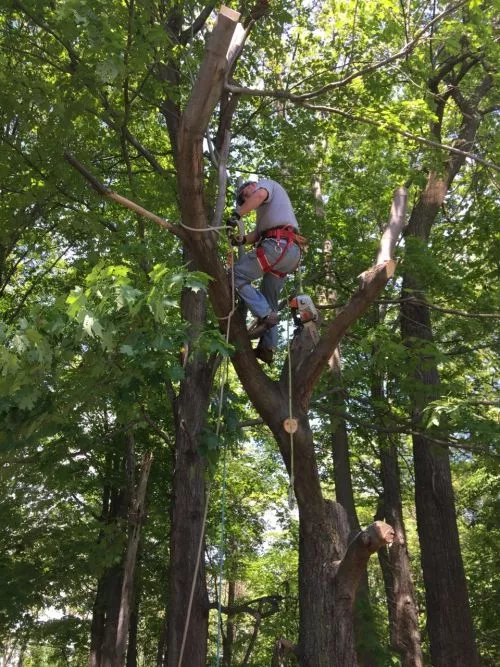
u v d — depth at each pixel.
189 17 9.58
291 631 13.34
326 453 18.20
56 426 5.32
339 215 13.46
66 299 4.49
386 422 11.11
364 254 12.50
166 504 16.09
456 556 11.51
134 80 8.73
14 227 9.52
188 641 8.09
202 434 5.90
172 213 9.59
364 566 5.16
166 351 4.68
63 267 14.43
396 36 9.78
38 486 11.45
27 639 15.22
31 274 14.25
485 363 16.11
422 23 10.63
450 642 11.13
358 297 5.21
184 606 8.22
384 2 9.45
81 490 15.16
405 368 9.50
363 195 13.07
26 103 8.22
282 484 21.58
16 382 4.67
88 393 5.22
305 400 5.44
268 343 5.41
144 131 12.41
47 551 12.76
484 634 19.28
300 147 11.61
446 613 11.25
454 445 8.97
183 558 8.36
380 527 4.99
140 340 4.62
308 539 5.41
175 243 9.70
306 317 5.48
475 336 12.46
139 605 18.25
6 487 9.52
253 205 5.11
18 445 5.33
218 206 5.55
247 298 5.19
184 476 8.58
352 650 5.07
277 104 11.66
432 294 11.66
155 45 7.20
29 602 12.53
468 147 13.41
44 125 8.29
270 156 11.76
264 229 5.30
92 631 17.06
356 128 10.86
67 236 11.05
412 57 10.18
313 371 5.38
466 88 14.59
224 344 4.68
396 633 15.09
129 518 8.34
